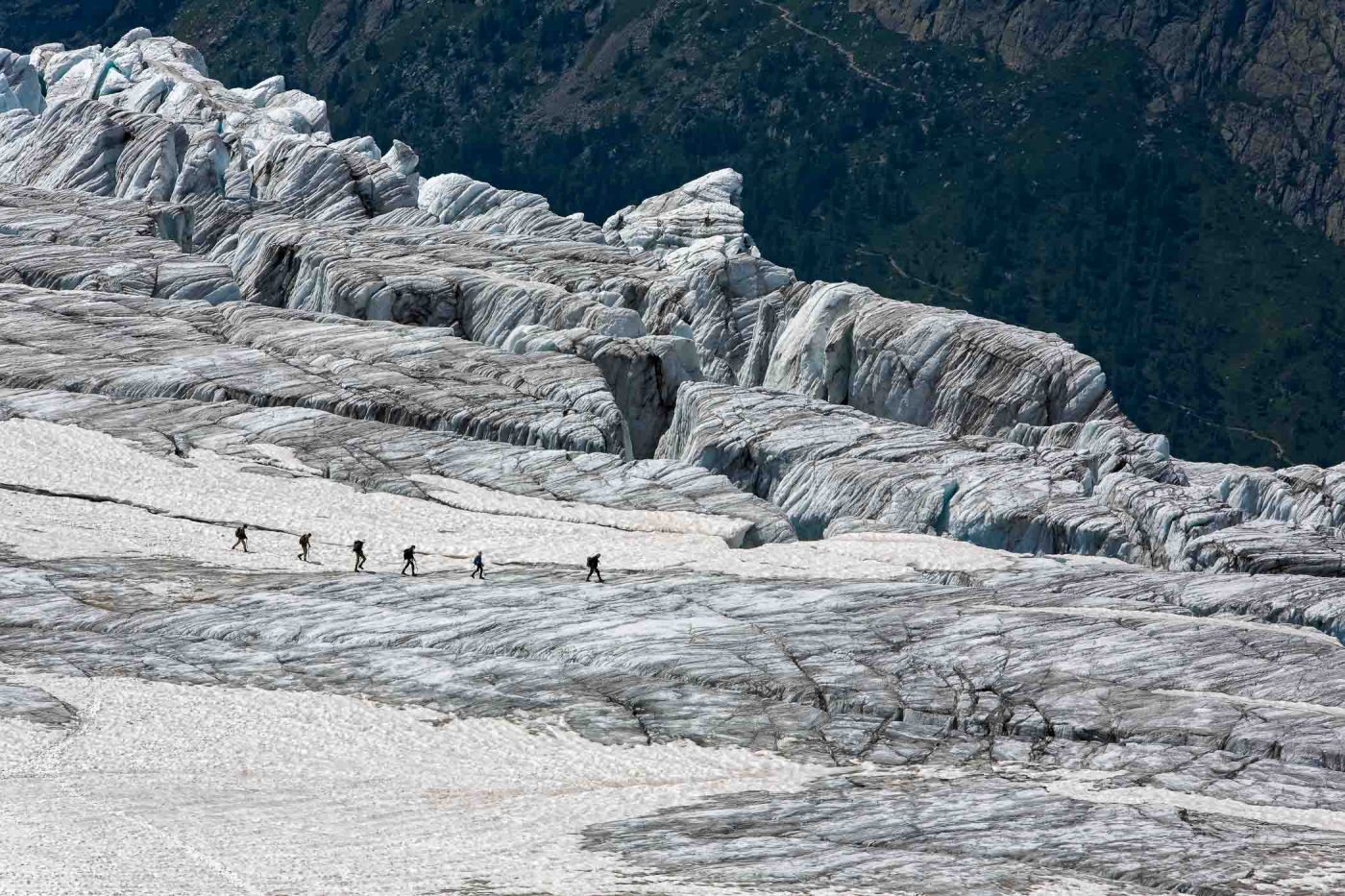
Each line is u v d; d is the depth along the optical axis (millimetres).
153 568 129875
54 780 89062
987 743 99250
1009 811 85750
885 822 83938
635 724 101625
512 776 93375
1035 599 125562
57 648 112500
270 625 117125
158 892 68375
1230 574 133250
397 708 104062
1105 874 76438
